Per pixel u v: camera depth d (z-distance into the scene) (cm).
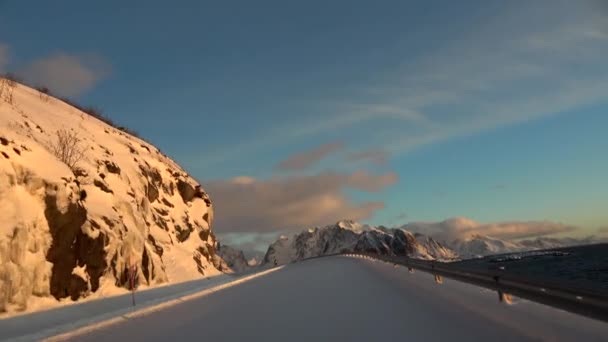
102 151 3161
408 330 875
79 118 3672
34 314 1427
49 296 1630
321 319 1075
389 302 1321
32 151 1855
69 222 1839
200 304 1622
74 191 1942
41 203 1716
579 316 887
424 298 1366
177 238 3803
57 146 2478
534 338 746
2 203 1522
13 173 1631
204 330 1030
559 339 728
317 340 838
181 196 4447
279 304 1452
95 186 2431
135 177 3397
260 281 2695
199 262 3784
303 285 2152
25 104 2892
